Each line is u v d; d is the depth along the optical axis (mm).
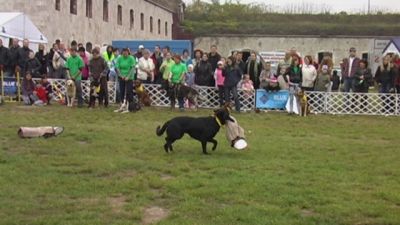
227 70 19969
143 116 17906
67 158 10852
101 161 10594
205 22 64562
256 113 20094
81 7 42125
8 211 7395
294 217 7277
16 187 8594
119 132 14227
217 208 7609
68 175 9547
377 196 8406
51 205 7684
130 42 33688
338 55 58156
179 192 8453
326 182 9234
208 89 21016
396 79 21312
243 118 18406
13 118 16375
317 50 58375
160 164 10469
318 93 21172
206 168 10203
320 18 65125
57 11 37812
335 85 24031
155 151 11820
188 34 61875
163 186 8820
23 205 7652
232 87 20016
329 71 21438
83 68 20703
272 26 59719
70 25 40094
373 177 9703
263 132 15203
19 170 9727
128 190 8586
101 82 19875
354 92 21328
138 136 13656
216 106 21000
